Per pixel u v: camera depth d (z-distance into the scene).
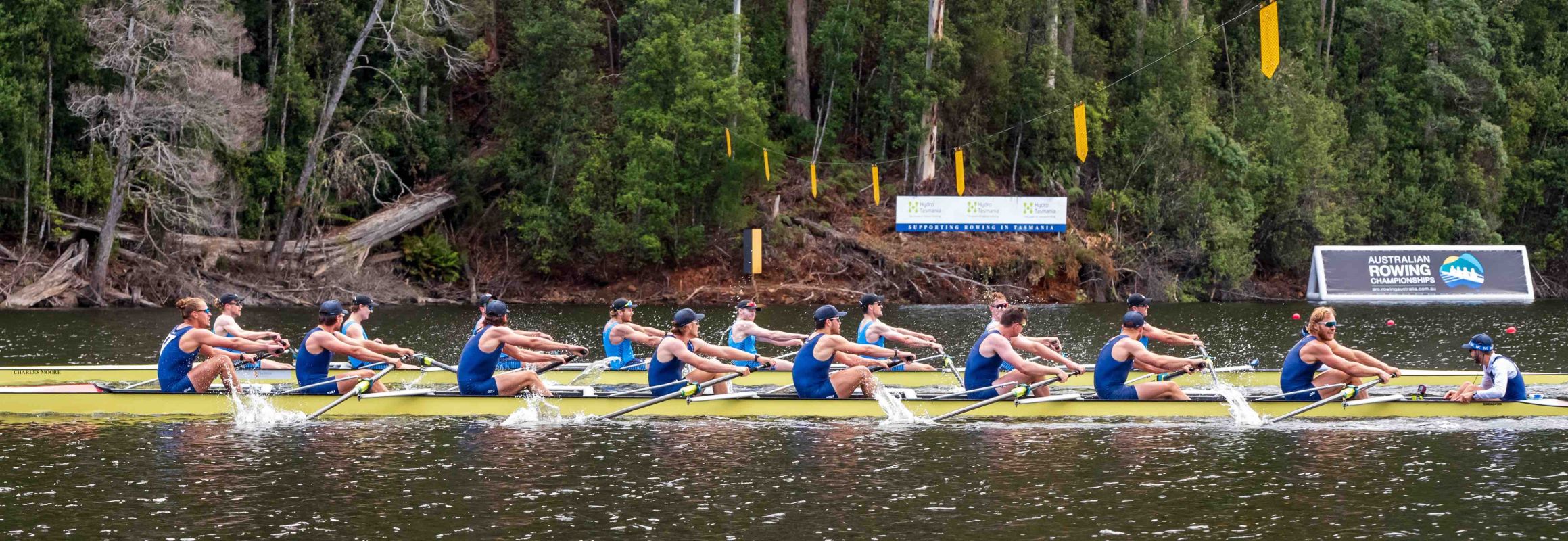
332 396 18.11
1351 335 34.66
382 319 40.31
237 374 22.41
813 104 62.00
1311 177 61.06
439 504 12.59
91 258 46.53
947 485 13.44
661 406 18.42
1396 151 66.19
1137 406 18.08
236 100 45.56
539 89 55.53
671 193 53.50
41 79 46.06
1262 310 48.47
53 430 16.73
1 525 11.70
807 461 14.76
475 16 53.97
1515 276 56.97
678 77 53.53
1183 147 59.00
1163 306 51.41
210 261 48.06
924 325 38.31
